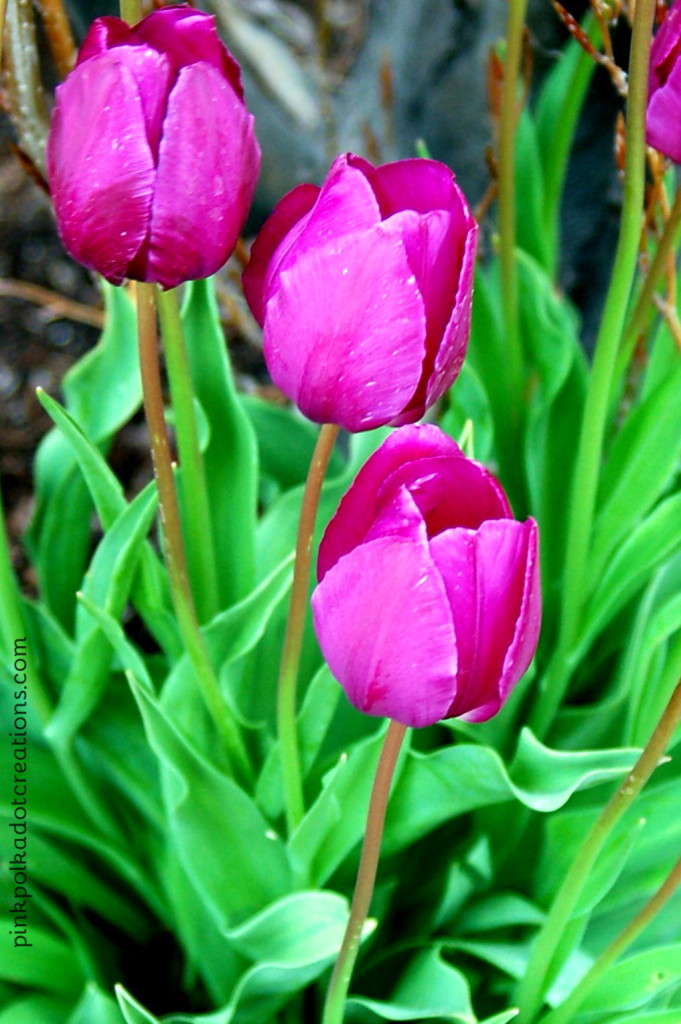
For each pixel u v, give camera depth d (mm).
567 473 999
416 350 733
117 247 755
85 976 933
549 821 927
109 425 940
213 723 904
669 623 869
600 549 932
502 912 923
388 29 1482
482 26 1262
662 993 885
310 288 732
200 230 753
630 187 811
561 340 954
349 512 743
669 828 893
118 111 737
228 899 890
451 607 726
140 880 954
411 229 725
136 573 896
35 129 926
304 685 955
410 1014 864
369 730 951
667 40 792
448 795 876
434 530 742
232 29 1690
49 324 1744
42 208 1890
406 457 743
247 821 879
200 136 741
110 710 928
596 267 1393
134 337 931
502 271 934
